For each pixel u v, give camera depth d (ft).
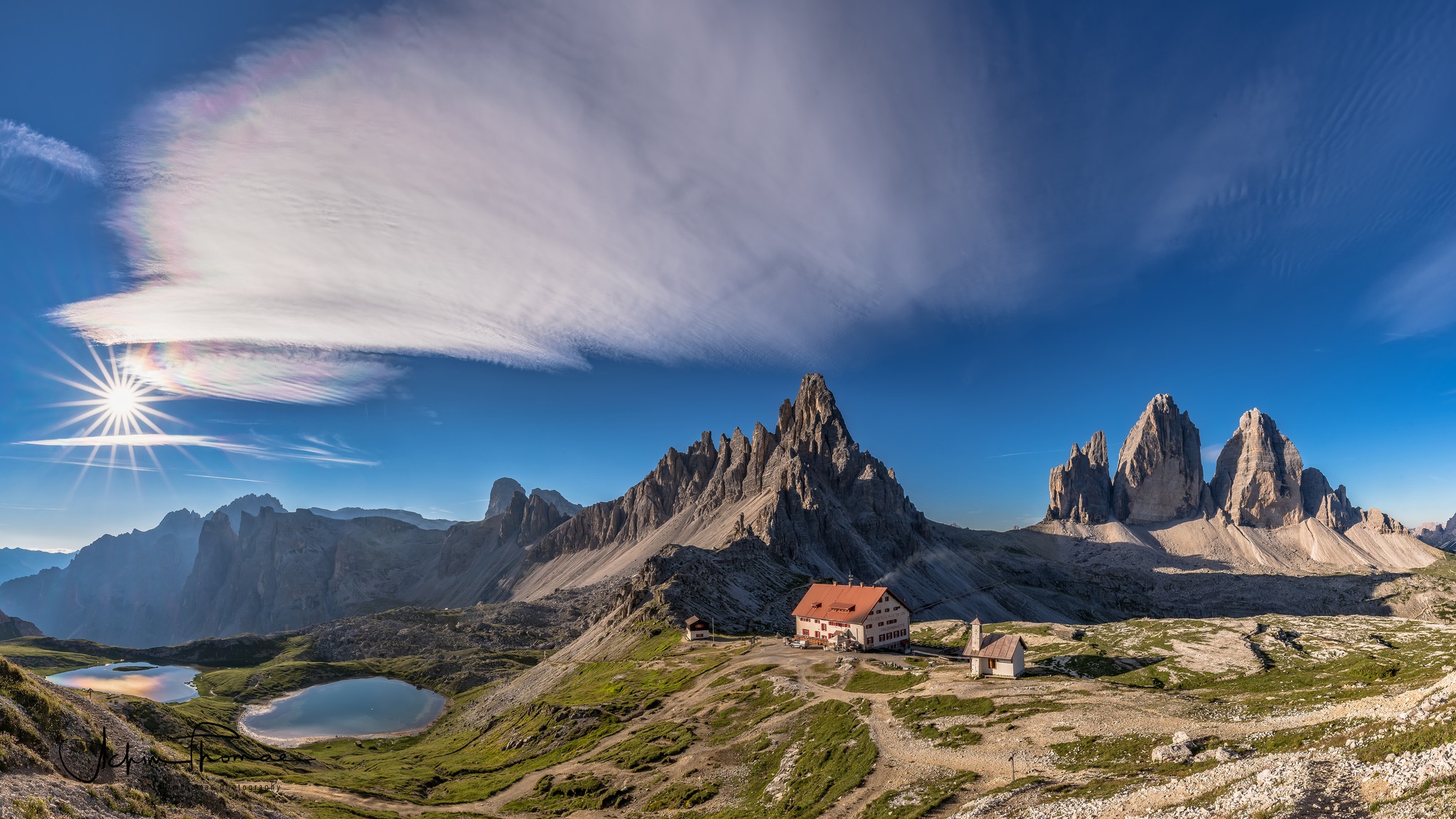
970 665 325.83
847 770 231.71
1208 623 427.33
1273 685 264.72
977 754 219.00
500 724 534.78
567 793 299.38
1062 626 491.72
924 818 173.58
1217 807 120.26
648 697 423.64
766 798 238.07
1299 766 123.75
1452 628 364.79
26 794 112.68
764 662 428.56
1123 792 150.92
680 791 270.46
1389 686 200.34
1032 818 149.59
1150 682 302.66
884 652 441.68
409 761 491.72
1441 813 86.43
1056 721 232.12
